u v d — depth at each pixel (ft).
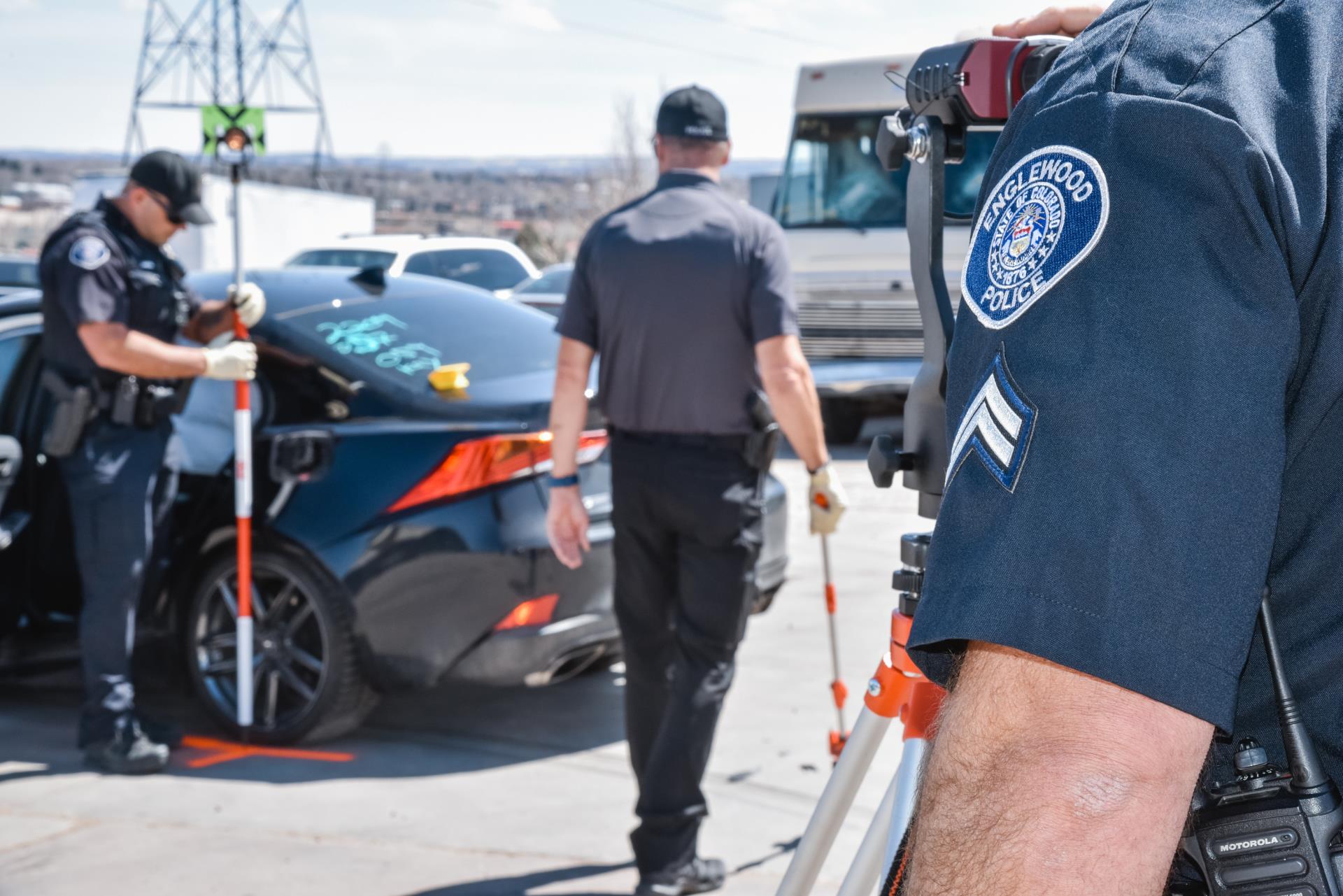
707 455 9.62
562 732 13.66
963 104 4.08
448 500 12.42
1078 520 2.17
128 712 12.56
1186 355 2.17
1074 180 2.35
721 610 9.67
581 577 12.63
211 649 13.57
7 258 33.88
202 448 13.84
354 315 14.02
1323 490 2.39
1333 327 2.23
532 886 10.03
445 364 13.55
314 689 13.29
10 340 13.98
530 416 12.74
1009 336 2.35
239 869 10.36
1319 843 2.61
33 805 11.71
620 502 9.97
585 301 10.07
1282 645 2.57
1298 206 2.23
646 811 9.69
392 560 12.49
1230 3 2.48
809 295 33.50
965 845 2.22
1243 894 2.71
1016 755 2.20
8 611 14.03
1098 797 2.11
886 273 32.73
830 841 5.06
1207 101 2.28
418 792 12.00
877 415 37.76
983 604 2.23
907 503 26.76
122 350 11.87
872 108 32.42
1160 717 2.12
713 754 12.81
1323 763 2.63
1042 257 2.34
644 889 9.64
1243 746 2.71
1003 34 4.35
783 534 14.57
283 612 13.35
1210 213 2.22
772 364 9.58
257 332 13.89
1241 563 2.13
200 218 12.49
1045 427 2.23
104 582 12.36
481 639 12.41
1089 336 2.22
